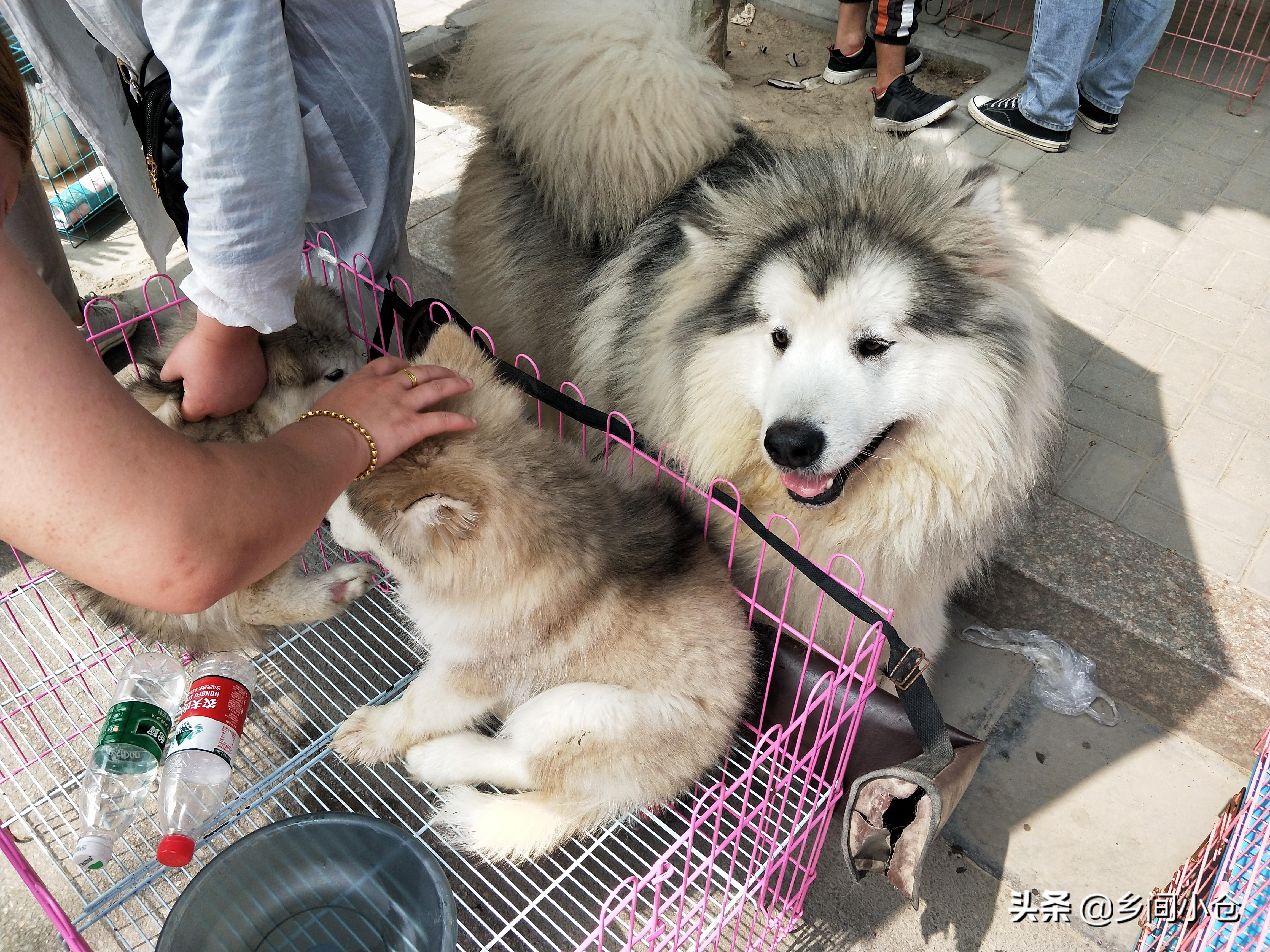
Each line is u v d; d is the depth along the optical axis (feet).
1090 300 4.06
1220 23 6.25
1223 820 2.39
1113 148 5.06
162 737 2.35
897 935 2.55
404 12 6.93
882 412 2.37
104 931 2.42
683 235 2.72
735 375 2.54
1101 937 2.57
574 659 2.41
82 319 3.74
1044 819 2.83
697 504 2.78
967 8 6.54
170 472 1.37
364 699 2.87
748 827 2.56
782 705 2.52
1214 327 3.95
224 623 2.81
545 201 3.14
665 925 2.44
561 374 3.20
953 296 2.35
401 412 1.95
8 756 2.68
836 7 6.79
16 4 2.61
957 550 2.65
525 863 2.59
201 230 2.10
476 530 2.19
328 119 2.74
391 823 2.32
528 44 2.99
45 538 1.31
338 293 3.22
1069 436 3.55
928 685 2.96
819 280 2.32
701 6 3.54
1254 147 5.08
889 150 2.58
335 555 3.21
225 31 1.91
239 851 2.10
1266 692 2.84
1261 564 3.17
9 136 1.69
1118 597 3.10
